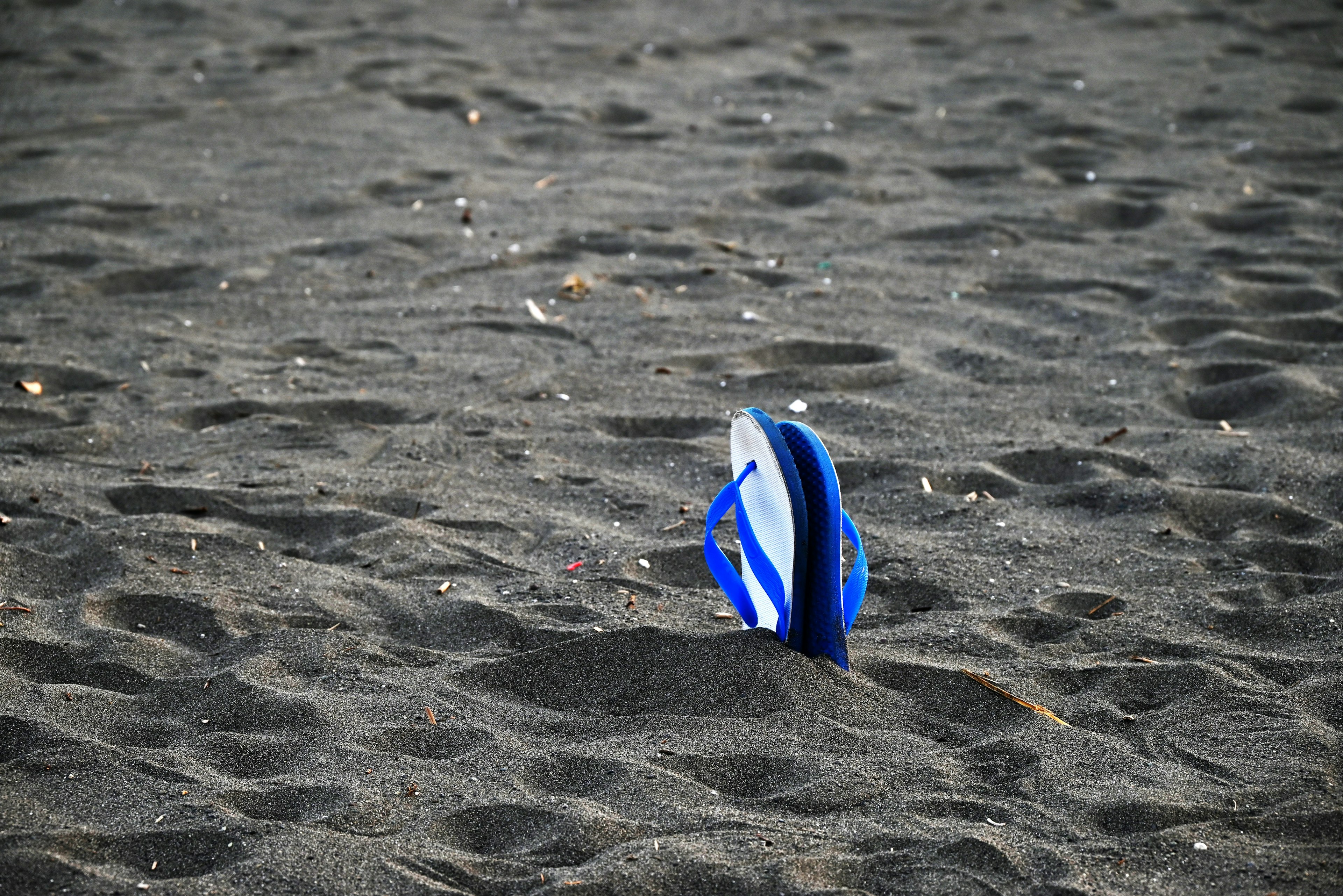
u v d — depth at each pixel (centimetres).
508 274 614
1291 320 529
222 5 1279
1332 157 796
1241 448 416
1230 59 1066
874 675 290
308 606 324
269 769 257
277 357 511
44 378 480
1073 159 812
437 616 320
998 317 557
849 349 523
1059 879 219
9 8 1230
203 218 686
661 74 1045
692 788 248
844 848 230
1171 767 255
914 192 745
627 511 385
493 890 219
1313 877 221
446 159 807
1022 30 1209
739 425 290
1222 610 319
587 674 289
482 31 1195
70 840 229
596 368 501
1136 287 584
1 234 647
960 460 416
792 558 279
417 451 423
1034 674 291
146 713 277
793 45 1150
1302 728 264
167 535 357
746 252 645
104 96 938
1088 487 392
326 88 973
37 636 302
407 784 249
